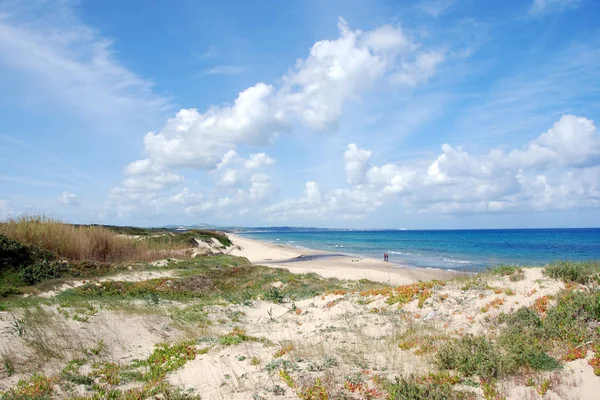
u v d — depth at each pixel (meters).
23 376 7.33
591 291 8.55
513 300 9.74
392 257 44.91
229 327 11.90
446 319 9.77
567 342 7.04
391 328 9.80
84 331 9.64
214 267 23.70
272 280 20.59
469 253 49.94
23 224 19.38
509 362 6.33
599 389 5.51
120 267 19.67
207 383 6.80
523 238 98.06
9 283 14.37
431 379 6.31
